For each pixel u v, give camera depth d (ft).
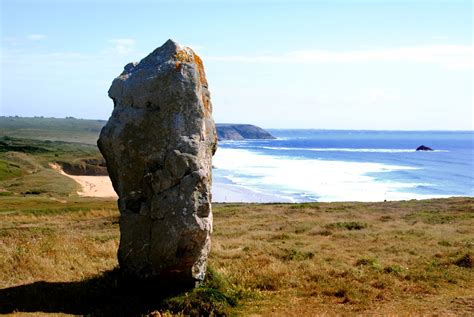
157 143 37.76
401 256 59.36
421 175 354.13
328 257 57.41
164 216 36.60
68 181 316.81
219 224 101.09
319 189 274.16
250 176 349.00
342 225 92.43
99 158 435.12
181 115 37.78
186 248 36.37
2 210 138.62
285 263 52.54
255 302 38.29
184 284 37.52
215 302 35.78
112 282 40.09
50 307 35.47
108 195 287.28
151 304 35.86
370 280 45.60
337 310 36.40
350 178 329.93
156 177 37.29
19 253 46.62
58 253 49.21
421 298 40.14
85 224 100.07
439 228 89.86
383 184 297.74
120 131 38.47
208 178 37.76
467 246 66.74
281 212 127.03
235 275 44.42
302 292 41.45
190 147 37.14
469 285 44.83
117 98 40.22
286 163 470.39
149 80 38.45
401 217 112.06
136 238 38.32
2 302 35.73
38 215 122.93
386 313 35.29
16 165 375.45
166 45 40.24
